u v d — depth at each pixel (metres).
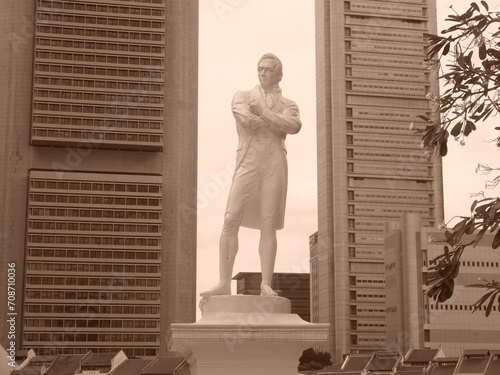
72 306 157.12
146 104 164.12
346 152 180.12
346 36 183.88
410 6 183.88
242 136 19.80
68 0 164.00
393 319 151.88
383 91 182.00
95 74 163.25
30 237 157.38
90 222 160.62
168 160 164.50
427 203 178.38
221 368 18.34
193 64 169.00
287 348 18.38
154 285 160.88
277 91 20.23
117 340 158.12
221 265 19.31
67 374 115.19
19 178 159.12
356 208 179.25
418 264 148.00
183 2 169.12
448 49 11.85
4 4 162.62
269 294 19.06
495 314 142.38
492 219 10.94
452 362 93.38
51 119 160.25
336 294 177.25
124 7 165.75
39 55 161.62
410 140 181.12
